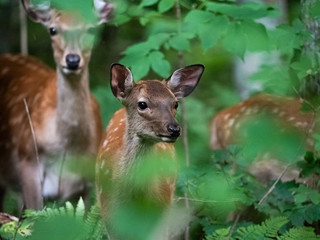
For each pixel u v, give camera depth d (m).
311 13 11.59
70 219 9.05
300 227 10.22
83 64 13.27
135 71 12.35
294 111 13.00
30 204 13.93
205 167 11.62
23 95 14.58
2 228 10.83
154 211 10.45
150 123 10.47
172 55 19.00
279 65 14.33
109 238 10.77
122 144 11.01
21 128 14.18
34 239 9.09
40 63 16.02
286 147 9.59
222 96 18.50
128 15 13.78
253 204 11.41
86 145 13.66
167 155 11.28
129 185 10.70
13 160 14.55
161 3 12.91
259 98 13.97
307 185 11.74
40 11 13.88
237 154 11.79
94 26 13.38
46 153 13.71
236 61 19.22
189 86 11.50
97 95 16.77
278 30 12.01
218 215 11.32
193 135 16.92
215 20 11.67
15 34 21.69
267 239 9.87
